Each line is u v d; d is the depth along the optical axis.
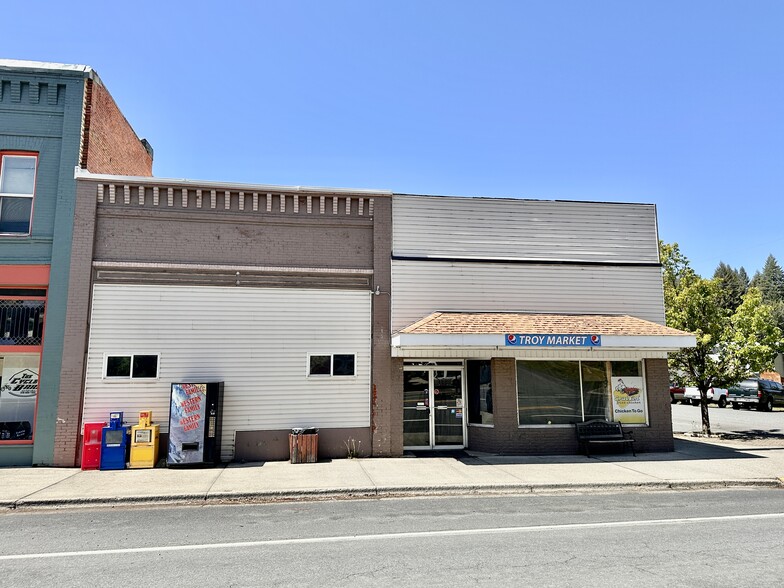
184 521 7.84
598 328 13.36
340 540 6.79
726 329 16.67
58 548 6.52
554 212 14.88
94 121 13.57
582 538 6.84
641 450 13.95
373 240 13.88
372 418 13.13
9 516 8.23
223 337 12.80
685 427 20.52
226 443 12.46
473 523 7.66
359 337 13.44
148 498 9.09
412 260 13.94
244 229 13.31
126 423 12.08
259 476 10.70
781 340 16.09
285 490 9.49
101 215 12.75
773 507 8.70
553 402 13.97
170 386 12.38
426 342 12.30
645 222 15.30
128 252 12.72
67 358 12.04
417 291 13.88
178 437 11.62
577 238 14.87
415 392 14.18
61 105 13.07
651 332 13.23
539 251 14.64
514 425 13.52
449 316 13.44
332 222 13.76
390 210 14.06
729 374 16.86
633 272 14.98
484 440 13.75
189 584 5.27
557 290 14.57
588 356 13.96
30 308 12.34
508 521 7.76
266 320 13.06
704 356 17.02
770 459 12.85
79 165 12.84
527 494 9.80
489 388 13.92
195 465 11.62
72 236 12.50
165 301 12.67
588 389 14.18
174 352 12.52
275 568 5.72
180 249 12.95
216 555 6.20
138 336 12.43
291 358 13.04
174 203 13.07
